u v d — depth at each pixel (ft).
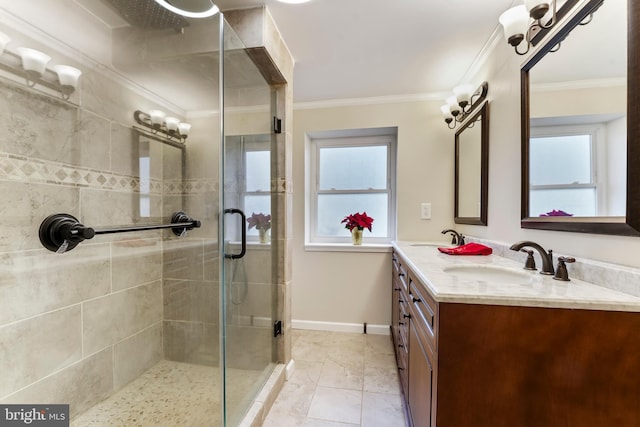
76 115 4.59
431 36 5.35
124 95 5.30
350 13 4.75
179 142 5.74
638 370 2.45
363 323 8.38
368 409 4.99
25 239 3.97
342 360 6.70
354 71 6.72
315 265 8.61
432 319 3.05
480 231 6.16
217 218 5.33
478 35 5.31
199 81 5.27
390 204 9.16
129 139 5.47
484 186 5.78
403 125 8.18
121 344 5.42
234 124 5.38
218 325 5.19
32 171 4.03
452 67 6.53
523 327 2.66
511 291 2.82
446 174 7.97
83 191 4.74
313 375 6.07
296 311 8.71
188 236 5.82
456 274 4.13
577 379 2.58
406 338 4.75
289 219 6.24
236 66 5.18
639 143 2.53
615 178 2.77
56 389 4.36
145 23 4.76
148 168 5.86
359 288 8.40
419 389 3.67
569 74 3.38
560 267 3.28
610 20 2.85
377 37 5.40
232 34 4.63
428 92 7.94
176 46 5.05
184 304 5.91
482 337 2.73
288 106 6.02
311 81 7.24
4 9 3.70
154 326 6.08
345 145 9.36
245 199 5.57
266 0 4.51
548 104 3.79
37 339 4.12
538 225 3.91
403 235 8.21
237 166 5.46
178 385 5.50
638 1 2.55
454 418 2.79
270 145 5.99
